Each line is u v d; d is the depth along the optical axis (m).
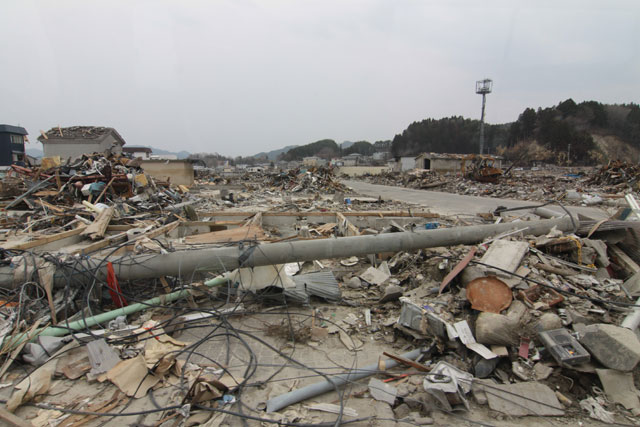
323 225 12.45
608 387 3.59
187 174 30.75
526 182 31.75
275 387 3.89
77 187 14.38
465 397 3.61
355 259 8.38
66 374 4.06
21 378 4.05
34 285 5.39
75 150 31.62
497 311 4.56
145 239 7.23
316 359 4.50
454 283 5.64
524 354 4.05
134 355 4.42
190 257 5.96
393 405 3.65
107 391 3.83
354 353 4.65
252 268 6.11
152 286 6.39
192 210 12.91
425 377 3.74
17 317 4.80
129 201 14.24
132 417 3.45
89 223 10.66
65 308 5.08
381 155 121.75
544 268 5.49
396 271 7.18
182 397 3.72
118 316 5.23
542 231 7.33
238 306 5.84
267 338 5.01
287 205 19.59
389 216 13.38
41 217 11.63
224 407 3.59
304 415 3.49
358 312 5.81
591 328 3.88
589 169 53.44
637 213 7.13
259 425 3.35
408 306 4.93
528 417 3.43
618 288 5.07
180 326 5.20
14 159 43.69
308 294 6.08
